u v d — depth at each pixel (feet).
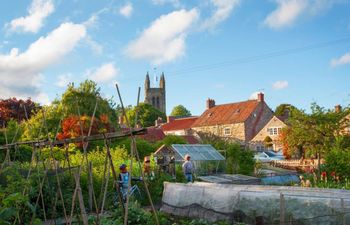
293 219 30.58
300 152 122.93
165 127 226.99
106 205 44.50
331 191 35.50
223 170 84.33
